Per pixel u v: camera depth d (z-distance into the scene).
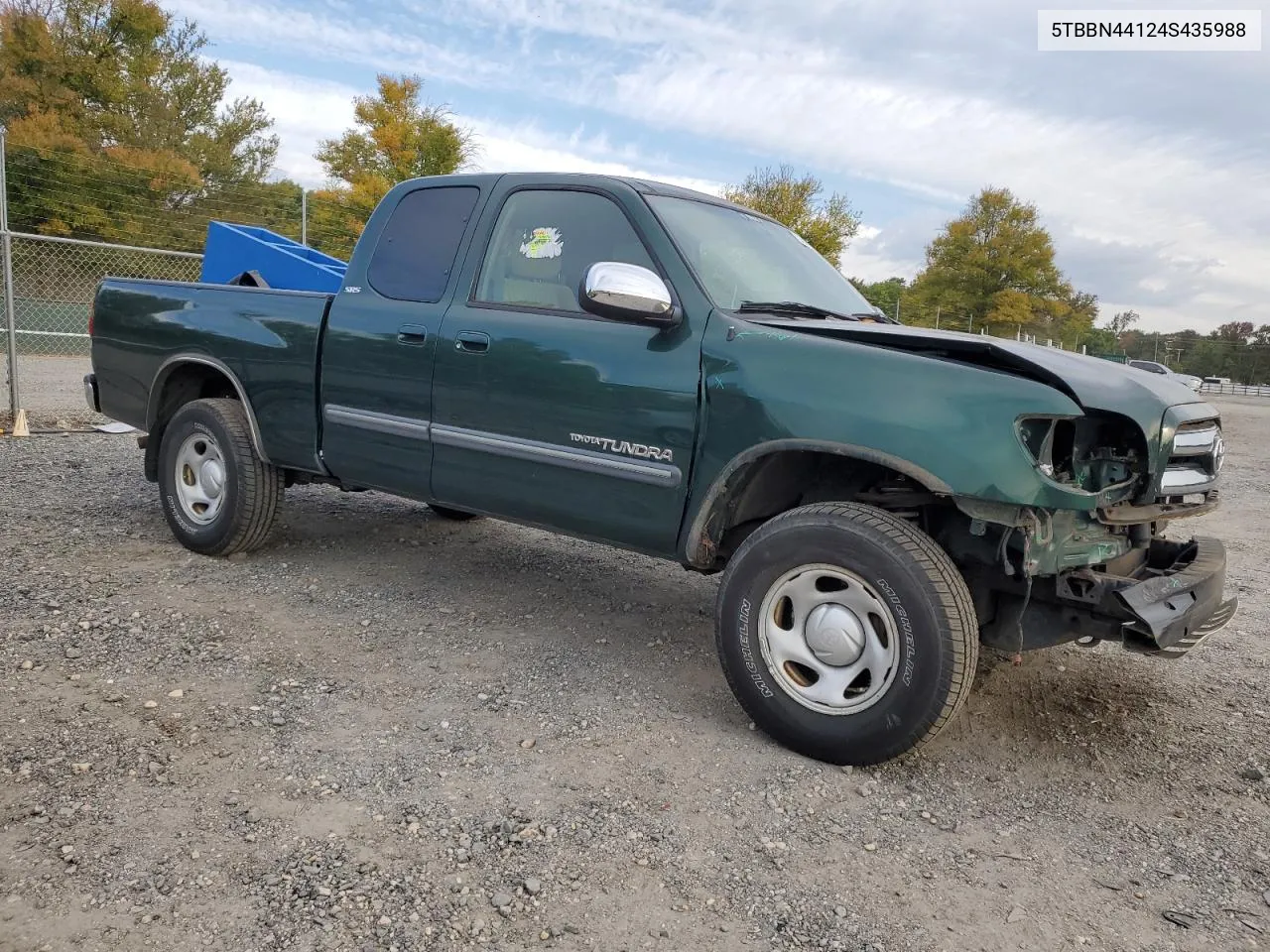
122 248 10.05
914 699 2.93
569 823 2.72
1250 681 4.18
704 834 2.71
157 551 5.15
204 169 29.05
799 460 3.49
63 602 4.21
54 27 30.77
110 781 2.78
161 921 2.18
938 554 2.96
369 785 2.86
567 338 3.69
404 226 4.43
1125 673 4.22
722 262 3.75
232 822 2.61
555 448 3.71
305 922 2.21
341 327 4.41
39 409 10.48
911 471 2.93
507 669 3.87
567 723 3.39
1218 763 3.37
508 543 5.90
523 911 2.31
